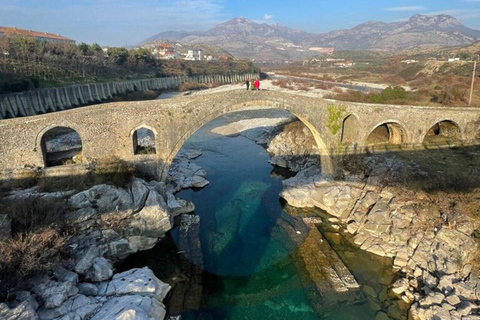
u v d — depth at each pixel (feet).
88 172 89.81
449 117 124.98
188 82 426.51
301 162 148.77
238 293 75.41
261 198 120.78
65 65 267.80
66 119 87.76
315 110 118.52
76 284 68.95
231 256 87.76
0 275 59.62
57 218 76.89
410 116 121.49
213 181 135.95
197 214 107.86
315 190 118.21
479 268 73.31
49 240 71.05
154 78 374.22
